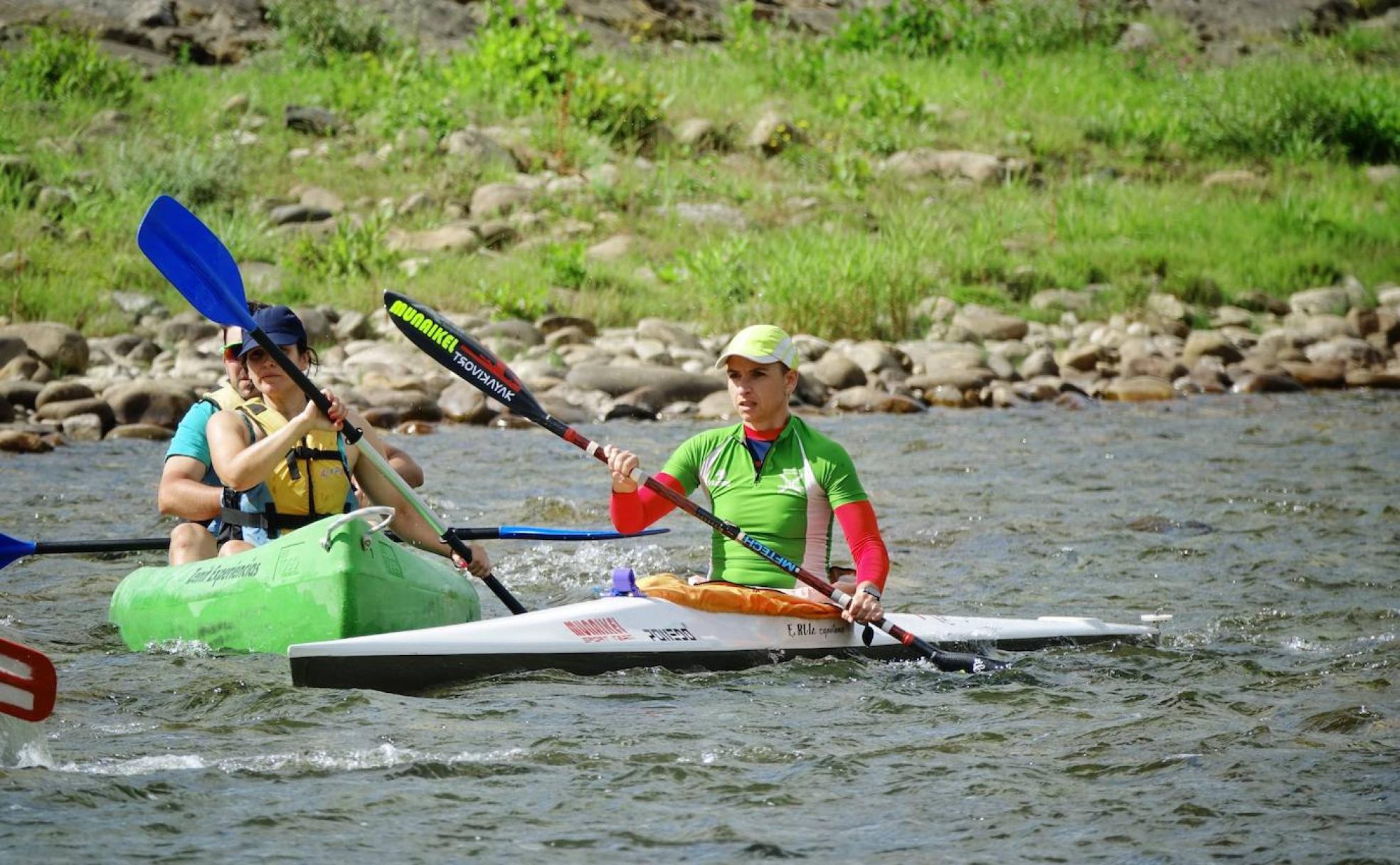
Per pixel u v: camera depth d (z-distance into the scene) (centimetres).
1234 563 2902
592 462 4141
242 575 2106
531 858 1348
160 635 2170
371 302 5859
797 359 2133
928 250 6919
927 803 1505
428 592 2148
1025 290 6788
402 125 7475
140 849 1345
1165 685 2016
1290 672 2080
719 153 8031
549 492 3662
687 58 9306
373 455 2205
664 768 1602
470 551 2278
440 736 1714
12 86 7294
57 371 4972
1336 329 6525
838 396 5278
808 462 2125
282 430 2142
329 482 2252
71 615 2388
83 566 2797
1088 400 5488
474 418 4847
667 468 2166
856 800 1515
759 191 7562
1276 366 5978
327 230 6538
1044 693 1961
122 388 4553
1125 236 7412
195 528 2288
